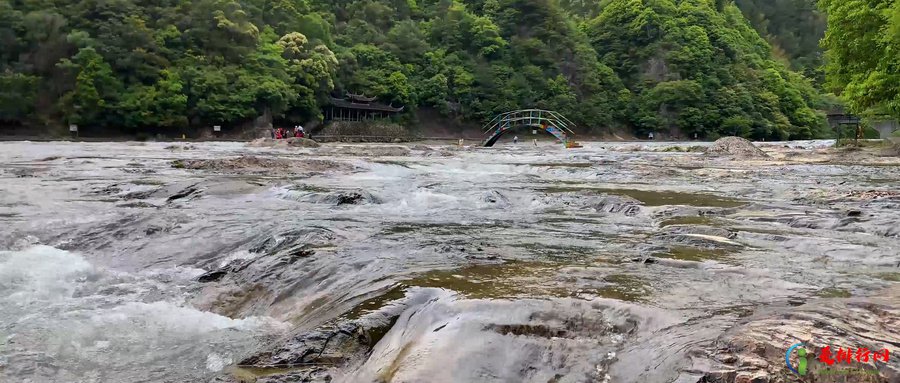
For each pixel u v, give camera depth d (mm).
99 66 55062
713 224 8000
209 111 60906
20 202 10078
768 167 21234
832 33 30906
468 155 30156
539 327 3520
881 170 19984
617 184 15094
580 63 100812
